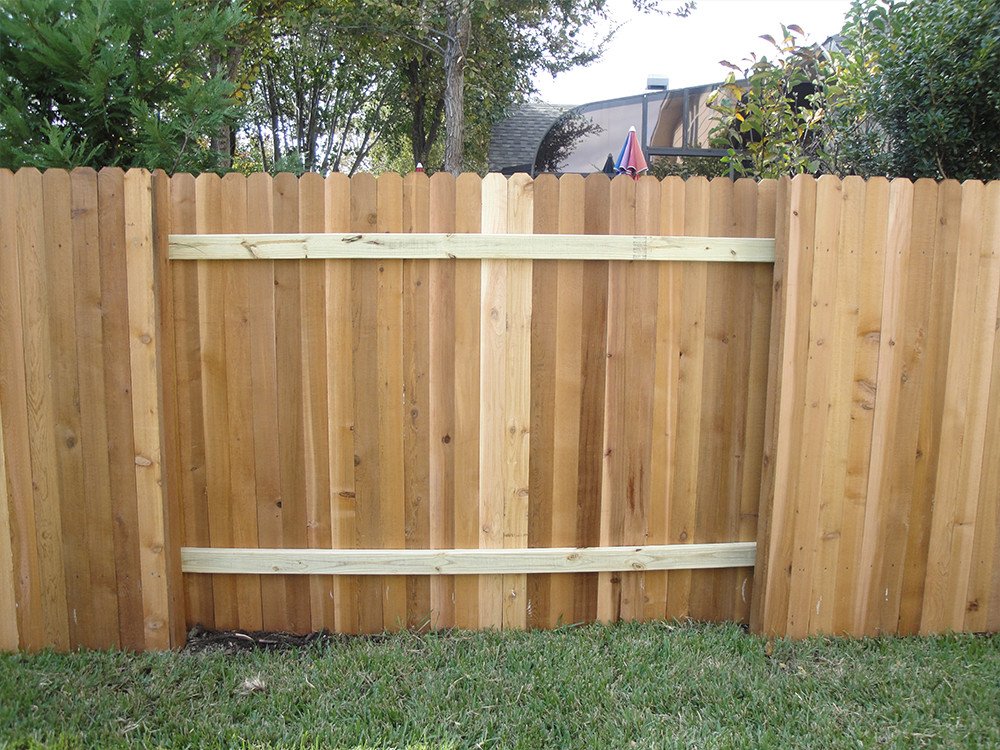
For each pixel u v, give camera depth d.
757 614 3.22
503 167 15.09
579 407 3.20
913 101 4.68
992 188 3.09
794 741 2.45
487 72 11.48
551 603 3.32
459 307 3.12
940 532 3.26
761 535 3.17
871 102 4.97
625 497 3.27
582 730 2.50
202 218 3.06
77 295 2.95
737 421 3.26
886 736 2.48
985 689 2.76
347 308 3.11
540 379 3.18
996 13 4.18
